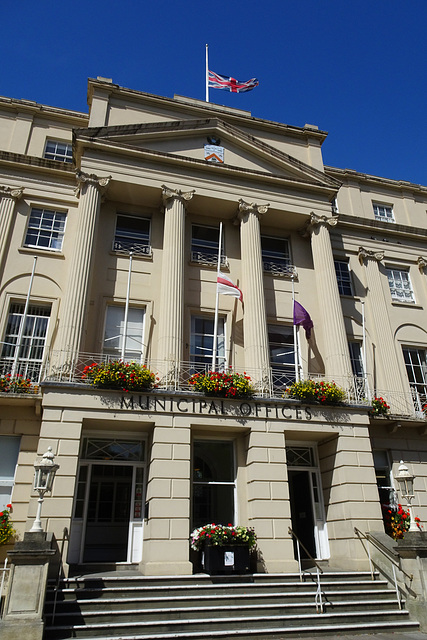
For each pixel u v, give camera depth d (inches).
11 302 585.6
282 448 510.9
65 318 524.4
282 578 431.2
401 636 348.2
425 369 733.3
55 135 721.6
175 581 403.5
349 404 552.4
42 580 311.0
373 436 623.8
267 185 699.4
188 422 490.9
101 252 618.2
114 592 369.1
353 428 547.5
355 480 522.3
